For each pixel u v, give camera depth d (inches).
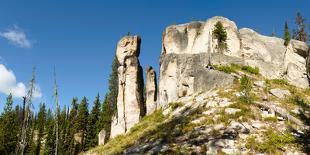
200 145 1223.5
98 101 3715.6
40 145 3570.4
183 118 1573.6
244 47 2288.4
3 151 3115.2
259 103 1507.1
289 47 2299.5
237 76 1916.8
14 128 3257.9
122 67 2277.3
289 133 1269.7
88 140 3324.3
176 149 1220.5
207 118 1443.2
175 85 2043.6
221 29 2207.2
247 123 1347.2
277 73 2132.1
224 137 1253.1
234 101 1563.7
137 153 1337.4
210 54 2068.2
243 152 1135.0
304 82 2087.8
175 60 2101.4
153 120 1889.8
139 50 2359.7
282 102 1608.0
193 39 2386.8
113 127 2210.9
